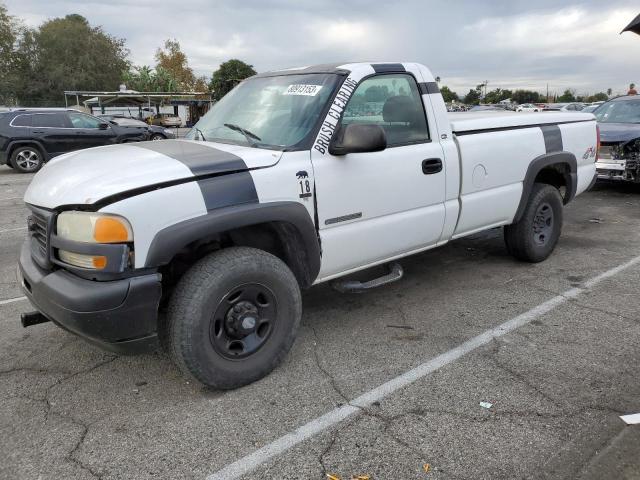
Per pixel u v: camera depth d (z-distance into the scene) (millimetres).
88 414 2957
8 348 3771
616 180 9102
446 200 4223
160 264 2740
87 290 2652
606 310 4246
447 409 2930
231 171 2994
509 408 2926
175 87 52688
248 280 3041
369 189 3629
